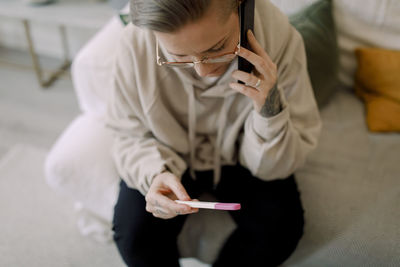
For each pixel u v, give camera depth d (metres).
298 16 1.07
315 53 1.03
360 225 0.86
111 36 1.15
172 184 0.76
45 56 2.22
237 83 0.70
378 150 1.03
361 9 1.13
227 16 0.55
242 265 0.89
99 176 1.02
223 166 0.97
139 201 0.86
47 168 1.04
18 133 1.69
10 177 1.47
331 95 1.20
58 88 1.98
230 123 0.89
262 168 0.84
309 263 0.88
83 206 1.20
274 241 0.83
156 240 0.85
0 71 2.11
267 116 0.75
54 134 1.69
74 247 1.22
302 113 0.86
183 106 0.86
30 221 1.30
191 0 0.50
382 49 1.14
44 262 1.18
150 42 0.76
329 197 0.93
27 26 1.75
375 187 0.94
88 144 1.05
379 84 1.11
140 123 0.86
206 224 0.94
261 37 0.76
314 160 1.02
